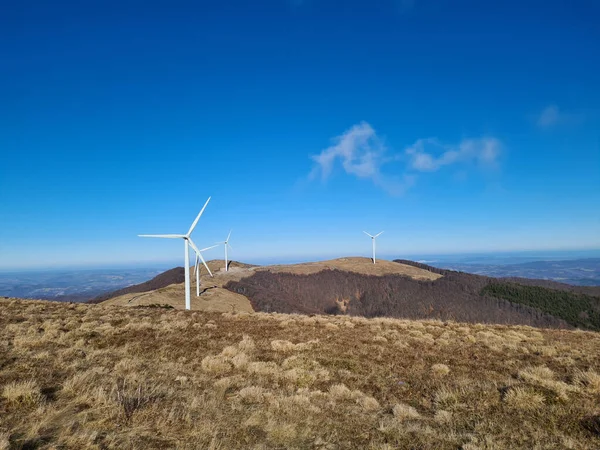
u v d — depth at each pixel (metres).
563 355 17.98
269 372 14.77
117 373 14.01
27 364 14.02
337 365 15.80
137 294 75.75
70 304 34.22
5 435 8.16
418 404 12.04
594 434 9.48
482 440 9.14
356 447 8.95
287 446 8.91
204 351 17.78
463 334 23.42
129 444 8.45
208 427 9.52
